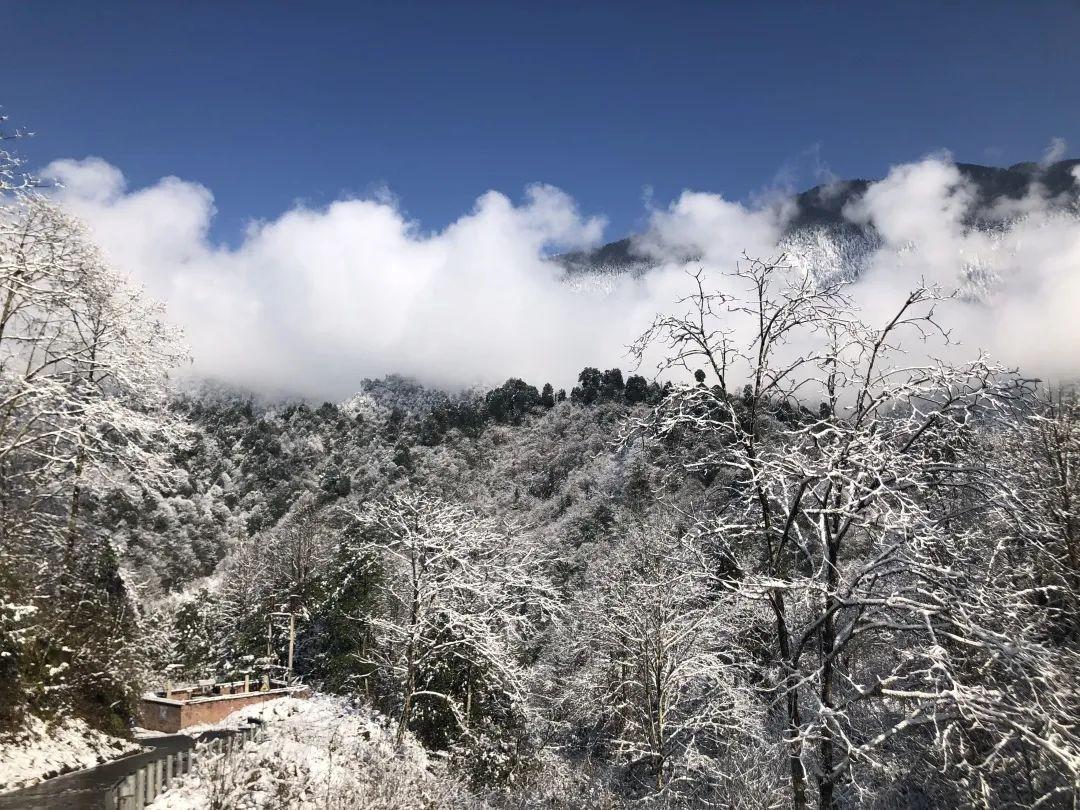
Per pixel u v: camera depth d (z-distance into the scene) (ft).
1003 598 25.54
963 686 22.58
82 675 63.52
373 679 95.30
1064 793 26.14
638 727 66.80
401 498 79.15
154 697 85.30
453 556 76.23
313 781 42.70
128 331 69.56
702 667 57.72
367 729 68.64
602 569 89.10
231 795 37.83
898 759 32.37
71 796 44.80
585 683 80.69
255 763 41.34
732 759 48.26
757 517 31.63
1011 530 29.99
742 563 31.89
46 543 64.80
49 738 54.85
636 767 72.74
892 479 26.71
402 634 77.92
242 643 120.88
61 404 63.36
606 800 59.16
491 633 77.46
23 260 59.82
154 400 73.15
